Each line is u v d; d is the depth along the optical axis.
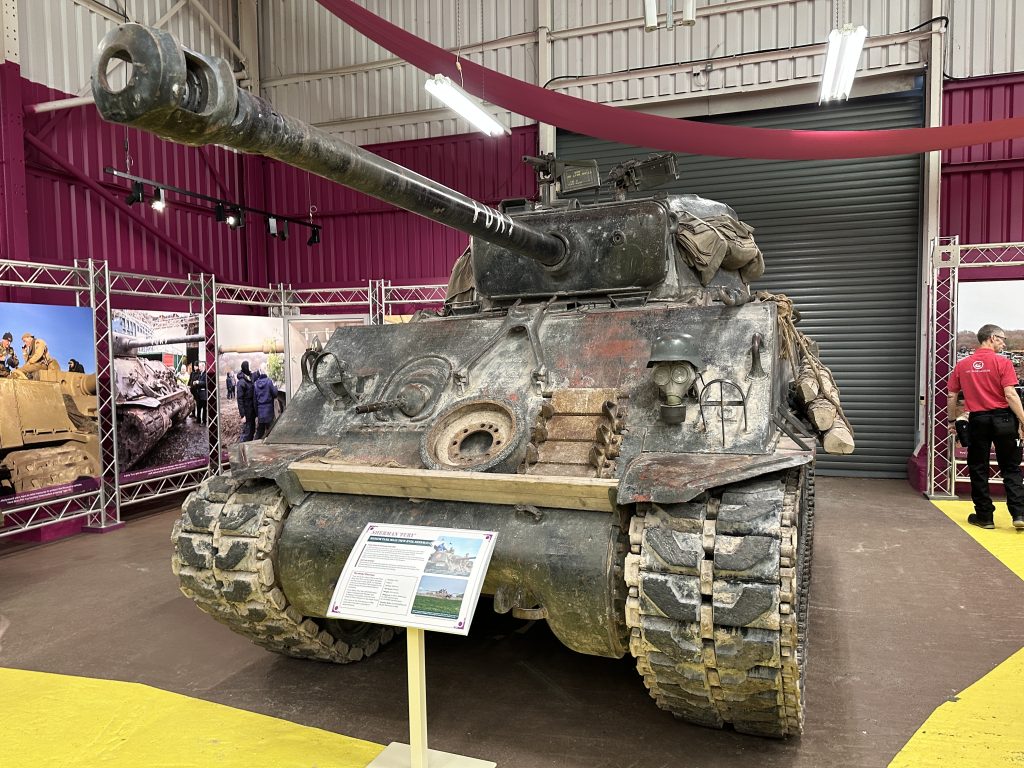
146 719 4.48
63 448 8.68
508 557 3.77
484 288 6.07
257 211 12.91
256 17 14.78
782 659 3.29
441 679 5.02
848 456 12.60
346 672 5.16
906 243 12.08
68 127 10.83
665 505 3.53
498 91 11.28
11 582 7.32
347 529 4.14
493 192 13.93
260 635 4.87
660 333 4.57
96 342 9.42
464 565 3.59
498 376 4.69
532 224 5.85
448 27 13.80
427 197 3.86
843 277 12.43
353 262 14.78
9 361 8.04
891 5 11.66
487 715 4.50
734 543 3.32
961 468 11.23
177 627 6.07
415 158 14.31
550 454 3.98
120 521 9.70
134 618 6.29
